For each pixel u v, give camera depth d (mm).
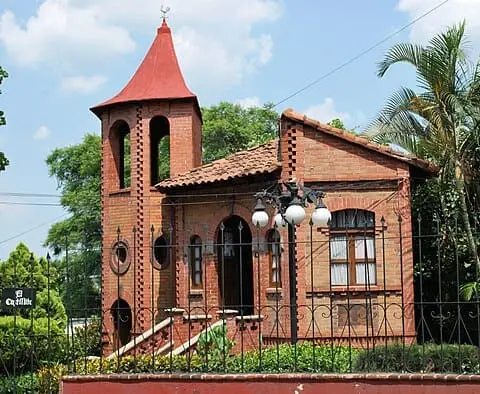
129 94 28875
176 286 25266
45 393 16281
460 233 22344
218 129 48812
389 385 11953
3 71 23766
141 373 13117
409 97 21406
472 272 22438
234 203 23734
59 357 19828
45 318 20703
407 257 21000
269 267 22328
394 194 21281
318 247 21344
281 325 19594
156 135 30359
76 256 50062
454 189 21703
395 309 20828
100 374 13242
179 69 29719
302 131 21750
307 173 21609
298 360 14266
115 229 28547
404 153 21375
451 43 20172
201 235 24656
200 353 16344
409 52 20547
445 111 20312
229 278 25594
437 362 12602
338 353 14312
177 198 25609
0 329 19391
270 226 22516
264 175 22328
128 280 27875
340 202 21438
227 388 12508
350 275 21234
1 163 23953
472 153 20938
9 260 21812
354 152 21516
